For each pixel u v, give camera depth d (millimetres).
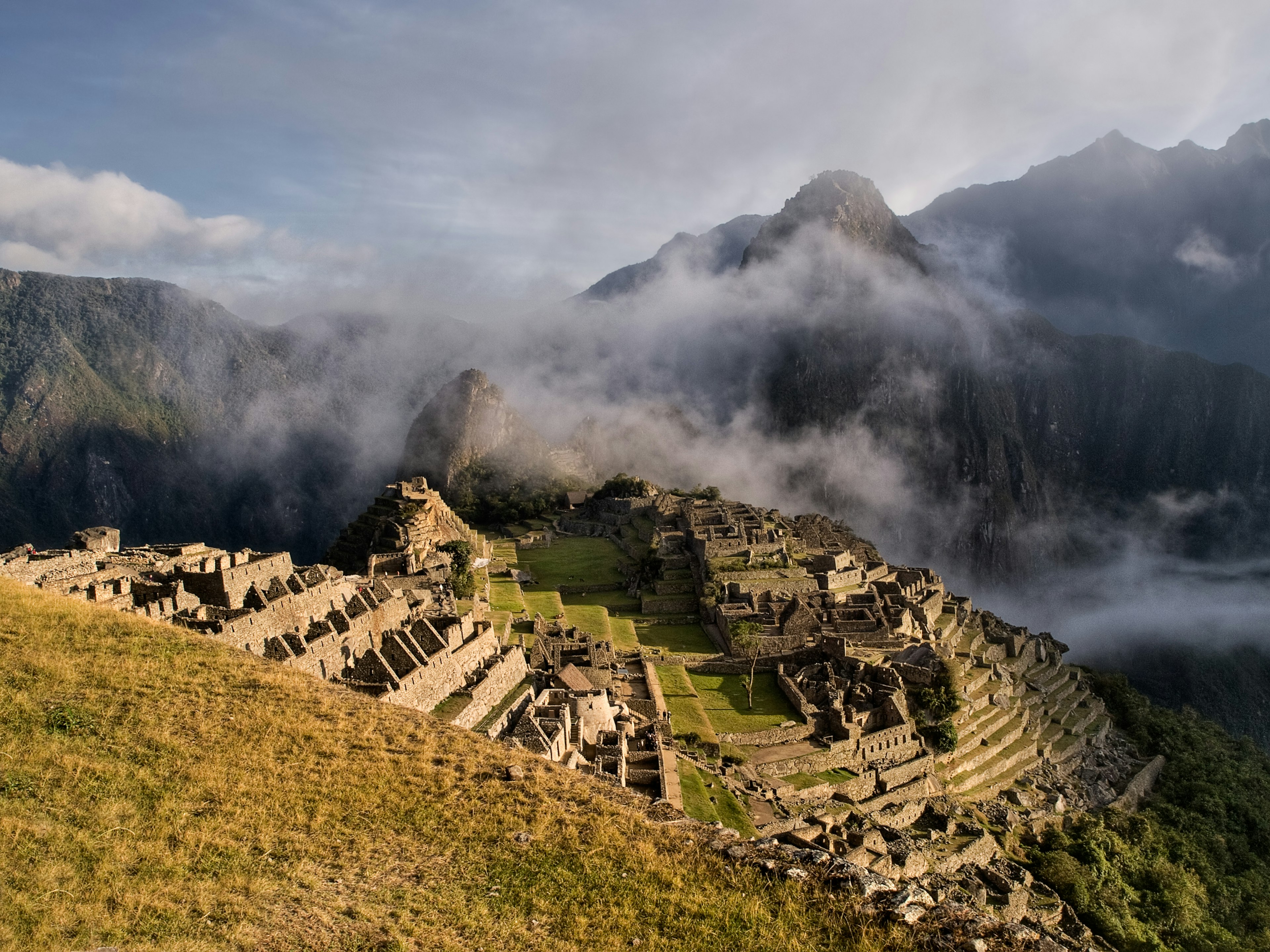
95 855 29453
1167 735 158125
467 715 60281
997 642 148000
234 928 27500
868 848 65375
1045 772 114938
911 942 29062
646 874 33438
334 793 37281
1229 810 137125
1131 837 109188
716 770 73562
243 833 33125
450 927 29562
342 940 27906
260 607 61094
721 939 29500
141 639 48031
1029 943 29438
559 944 29047
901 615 123750
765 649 109938
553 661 84875
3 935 24594
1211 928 93062
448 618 71625
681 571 152625
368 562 111188
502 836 35906
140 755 36781
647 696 87812
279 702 44344
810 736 88000
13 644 44375
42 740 36156
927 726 98375
